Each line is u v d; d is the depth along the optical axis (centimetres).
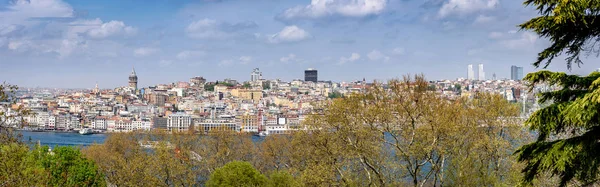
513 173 3756
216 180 5447
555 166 1416
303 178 4362
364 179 4678
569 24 1384
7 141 2584
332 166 4378
